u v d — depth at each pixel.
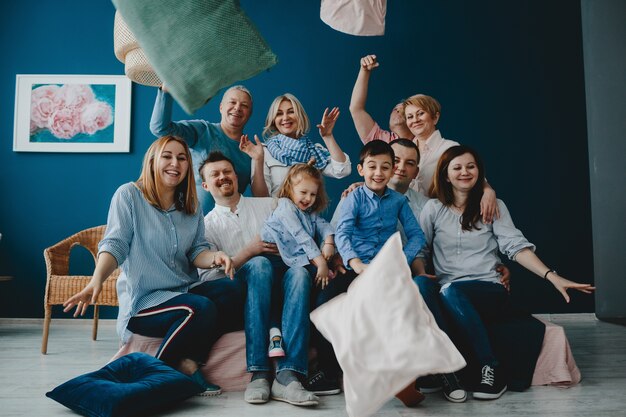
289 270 2.18
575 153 4.46
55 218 4.31
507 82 4.46
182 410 1.83
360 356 1.26
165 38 1.50
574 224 4.42
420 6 4.46
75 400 1.74
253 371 1.99
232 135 3.12
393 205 2.39
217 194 2.47
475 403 1.94
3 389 2.11
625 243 4.20
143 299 2.12
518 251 2.37
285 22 4.41
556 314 4.33
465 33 4.46
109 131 4.33
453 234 2.45
